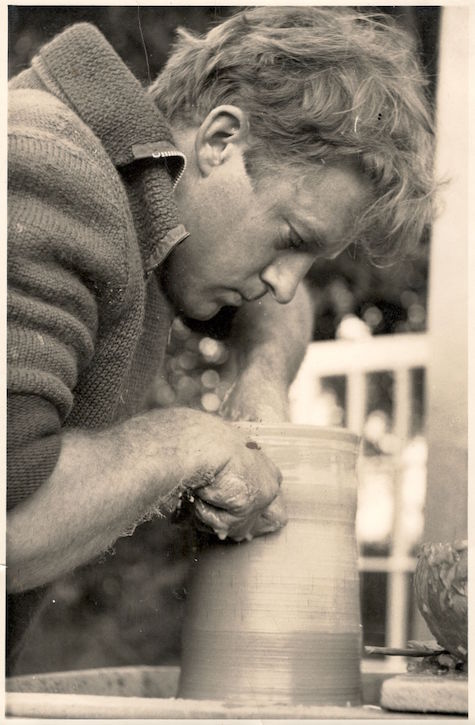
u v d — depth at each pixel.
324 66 1.20
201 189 1.23
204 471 1.04
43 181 1.00
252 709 0.96
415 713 0.98
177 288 1.30
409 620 2.85
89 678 1.40
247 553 1.12
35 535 0.99
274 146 1.19
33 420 0.96
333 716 0.95
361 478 3.12
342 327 3.10
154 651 2.73
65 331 1.01
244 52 1.23
